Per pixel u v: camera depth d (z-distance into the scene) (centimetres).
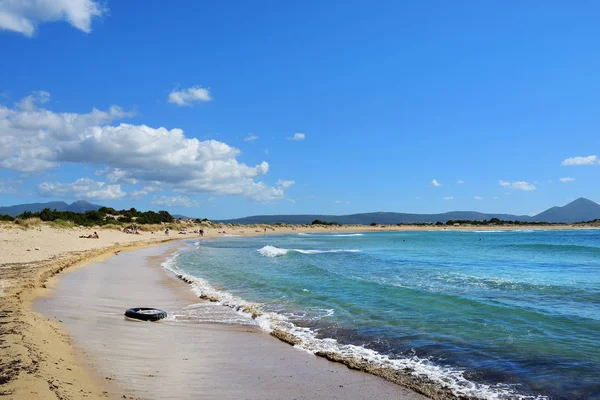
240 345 933
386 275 2195
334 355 863
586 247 4512
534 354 880
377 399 647
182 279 1992
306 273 2250
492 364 821
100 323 1002
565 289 1705
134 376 656
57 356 654
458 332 1055
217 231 9269
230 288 1756
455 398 660
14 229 3175
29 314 901
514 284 1842
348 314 1266
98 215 6806
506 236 8275
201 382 673
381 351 909
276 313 1280
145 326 1042
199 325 1112
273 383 698
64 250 2516
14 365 554
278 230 11569
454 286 1792
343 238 7644
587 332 1048
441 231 12294
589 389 696
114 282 1714
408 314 1255
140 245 4131
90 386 566
